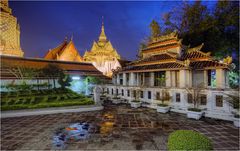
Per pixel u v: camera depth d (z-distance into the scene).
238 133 7.42
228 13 19.80
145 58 19.95
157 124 9.04
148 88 14.99
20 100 14.13
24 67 20.64
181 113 11.75
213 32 19.78
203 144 3.02
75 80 25.31
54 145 6.23
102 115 11.49
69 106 13.45
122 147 6.03
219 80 12.91
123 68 21.30
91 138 6.93
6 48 30.03
